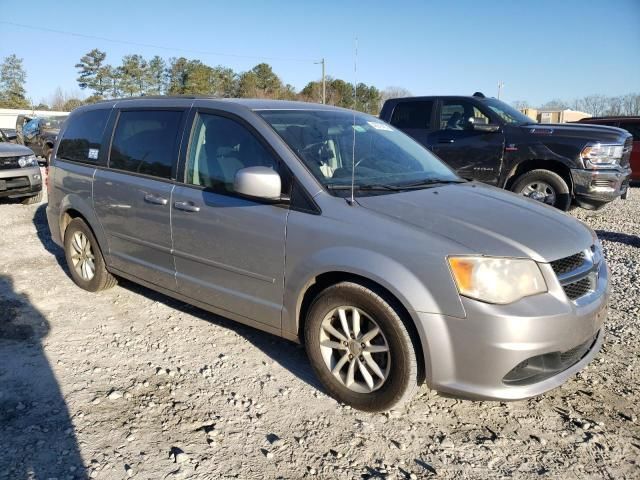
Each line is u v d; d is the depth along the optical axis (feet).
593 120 47.06
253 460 8.93
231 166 11.84
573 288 9.64
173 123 13.42
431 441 9.47
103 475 8.52
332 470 8.71
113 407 10.44
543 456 9.09
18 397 10.75
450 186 12.21
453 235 9.29
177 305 15.65
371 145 13.00
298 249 10.44
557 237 9.90
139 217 13.75
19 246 22.47
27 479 8.39
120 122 15.07
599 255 10.93
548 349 8.95
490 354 8.79
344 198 10.42
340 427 9.83
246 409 10.39
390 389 9.68
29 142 60.54
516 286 8.91
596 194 25.22
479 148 27.45
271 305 11.14
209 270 12.26
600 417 10.17
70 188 16.31
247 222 11.22
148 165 13.74
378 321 9.64
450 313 8.92
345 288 9.91
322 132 12.35
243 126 11.91
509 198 11.94
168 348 12.94
